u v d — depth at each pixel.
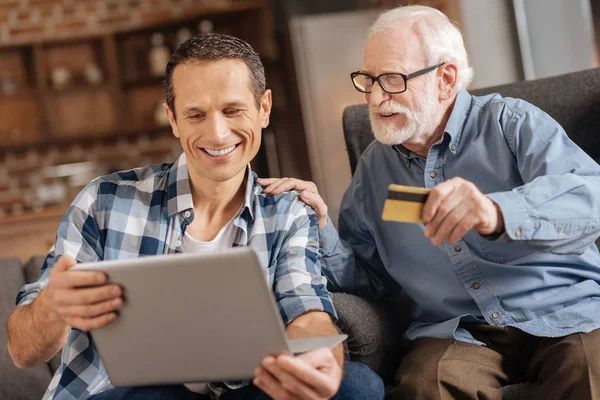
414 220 1.64
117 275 1.48
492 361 1.96
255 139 1.87
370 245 2.26
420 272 2.13
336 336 1.64
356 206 2.26
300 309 1.85
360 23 5.52
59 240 1.86
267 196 2.00
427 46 2.05
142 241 1.90
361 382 1.71
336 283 2.22
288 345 1.48
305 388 1.48
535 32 4.44
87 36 6.21
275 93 6.00
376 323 2.10
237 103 1.81
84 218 1.88
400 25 2.07
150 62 6.34
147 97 6.47
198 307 1.47
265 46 6.02
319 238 2.15
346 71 5.50
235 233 1.95
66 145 6.39
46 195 5.94
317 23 5.50
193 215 1.91
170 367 1.55
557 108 2.41
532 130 2.00
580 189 1.79
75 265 1.50
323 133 5.50
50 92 6.24
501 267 2.02
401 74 2.03
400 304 2.29
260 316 1.46
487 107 2.11
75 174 6.35
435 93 2.08
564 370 1.83
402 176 2.18
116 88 6.29
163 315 1.50
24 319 1.67
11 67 6.27
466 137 2.10
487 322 2.03
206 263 1.43
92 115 6.40
